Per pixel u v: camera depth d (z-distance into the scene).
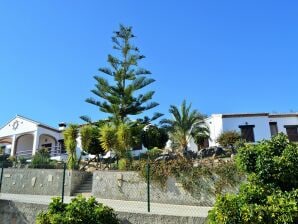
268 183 7.08
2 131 30.11
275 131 24.67
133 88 23.78
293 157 7.06
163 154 18.09
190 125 22.31
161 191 11.92
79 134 19.22
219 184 11.06
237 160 7.83
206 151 18.41
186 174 11.69
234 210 6.30
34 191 15.36
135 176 12.65
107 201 12.22
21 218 10.11
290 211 6.18
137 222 8.41
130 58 24.50
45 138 29.86
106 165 17.67
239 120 23.56
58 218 7.82
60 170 15.12
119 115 23.48
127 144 17.33
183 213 8.84
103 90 23.84
